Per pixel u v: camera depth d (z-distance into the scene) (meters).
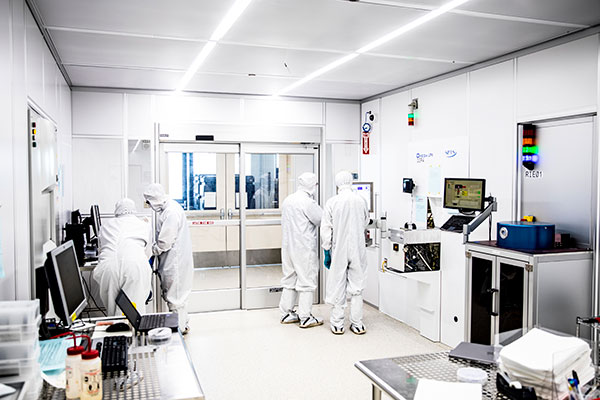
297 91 5.28
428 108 4.62
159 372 1.77
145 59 3.81
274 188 5.62
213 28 3.04
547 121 3.40
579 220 3.18
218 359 3.87
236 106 5.37
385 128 5.36
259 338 4.40
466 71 4.12
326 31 3.12
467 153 4.12
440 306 4.21
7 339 1.50
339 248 4.51
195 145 5.30
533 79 3.47
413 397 1.63
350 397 3.17
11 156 2.10
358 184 5.26
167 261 4.28
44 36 3.10
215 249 5.41
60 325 2.27
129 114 4.99
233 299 5.46
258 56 3.74
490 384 1.73
